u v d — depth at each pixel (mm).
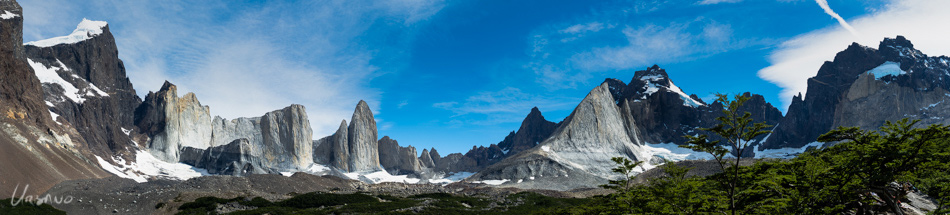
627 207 54250
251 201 116750
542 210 92500
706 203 46562
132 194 118688
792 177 46531
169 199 115438
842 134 59562
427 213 104562
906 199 58219
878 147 47438
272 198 123312
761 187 45219
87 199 109188
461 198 132000
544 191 158500
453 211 109000
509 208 118312
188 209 108688
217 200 115062
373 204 114500
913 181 50281
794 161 50531
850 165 47875
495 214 106688
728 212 44750
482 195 144250
